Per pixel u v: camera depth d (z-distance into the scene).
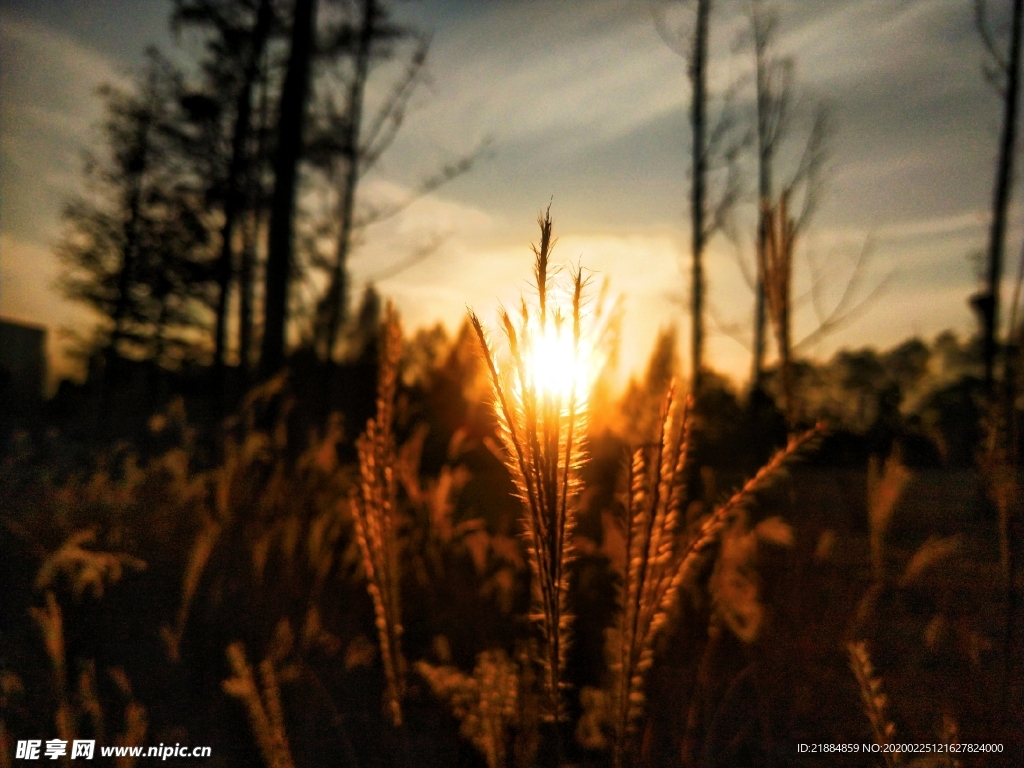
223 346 16.17
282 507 2.41
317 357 5.76
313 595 2.13
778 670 1.60
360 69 10.32
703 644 1.77
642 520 0.77
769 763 1.49
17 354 20.50
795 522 1.51
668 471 0.76
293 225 7.14
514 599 2.11
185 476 2.67
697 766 1.46
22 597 2.08
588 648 1.80
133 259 19.05
